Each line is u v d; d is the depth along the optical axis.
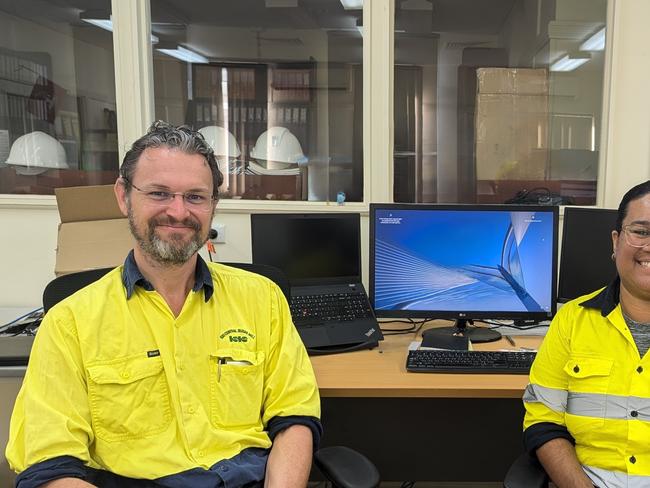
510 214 1.69
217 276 1.20
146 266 1.09
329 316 1.70
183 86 2.24
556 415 1.21
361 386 1.32
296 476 1.05
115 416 1.01
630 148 2.13
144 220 1.04
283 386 1.17
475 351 1.53
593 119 2.19
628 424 1.11
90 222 1.78
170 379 1.05
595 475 1.13
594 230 1.70
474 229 1.70
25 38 2.19
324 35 2.18
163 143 1.05
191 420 1.05
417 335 1.81
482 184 2.22
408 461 2.00
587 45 2.17
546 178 2.20
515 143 2.20
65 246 1.73
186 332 1.09
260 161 2.23
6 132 2.20
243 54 2.23
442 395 1.30
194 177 1.05
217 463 1.05
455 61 2.18
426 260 1.71
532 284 1.69
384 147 2.15
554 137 2.20
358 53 2.17
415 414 1.98
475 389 1.30
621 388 1.12
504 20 2.17
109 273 1.14
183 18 2.22
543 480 1.09
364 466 1.08
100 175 2.22
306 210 2.17
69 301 1.05
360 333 1.65
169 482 1.01
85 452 0.97
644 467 1.10
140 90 2.17
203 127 2.24
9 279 2.21
